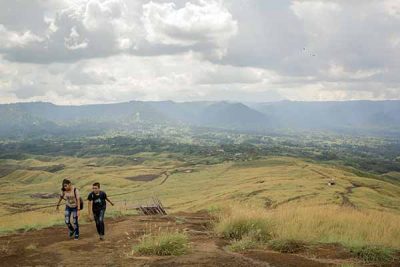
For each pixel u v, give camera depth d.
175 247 13.71
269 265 11.80
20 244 15.94
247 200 93.19
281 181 132.75
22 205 141.38
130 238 16.70
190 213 28.77
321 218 19.73
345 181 143.12
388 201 102.88
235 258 12.66
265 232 16.06
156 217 24.89
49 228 20.92
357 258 13.04
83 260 12.95
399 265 12.30
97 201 16.91
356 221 19.55
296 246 14.30
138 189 171.25
